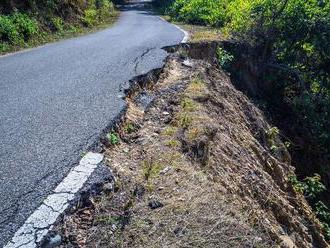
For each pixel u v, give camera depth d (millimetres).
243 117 8312
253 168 5695
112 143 4891
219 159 4973
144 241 3201
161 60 9297
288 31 14000
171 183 3984
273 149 8422
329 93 13508
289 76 13727
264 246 3361
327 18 13359
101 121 5363
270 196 5301
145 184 3945
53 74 7922
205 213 3570
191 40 12594
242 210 3943
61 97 6426
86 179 3918
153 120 5875
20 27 12102
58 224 3309
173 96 6836
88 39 13055
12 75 7809
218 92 8148
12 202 3535
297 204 6512
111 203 3645
